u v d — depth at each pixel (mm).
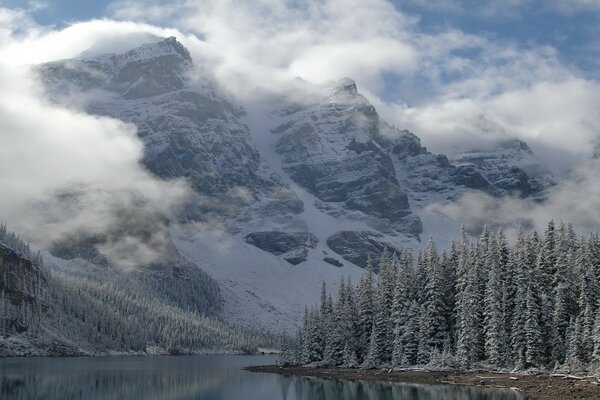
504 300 134000
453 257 157375
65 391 115312
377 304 164125
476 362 134250
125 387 124938
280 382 136375
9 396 106500
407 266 159375
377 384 123562
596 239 134125
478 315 138125
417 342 146500
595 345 112875
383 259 168500
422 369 137875
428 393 103688
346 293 173750
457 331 142375
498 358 130000
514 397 92938
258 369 181125
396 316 151250
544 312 127562
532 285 131000
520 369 124438
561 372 117062
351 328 168000
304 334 191250
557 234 141125
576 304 128750
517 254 138875
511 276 137750
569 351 118938
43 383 127750
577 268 130750
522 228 143250
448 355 136875
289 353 195125
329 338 173250
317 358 182500
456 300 147625
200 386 128500
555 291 130375
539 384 105688
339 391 114062
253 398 107188
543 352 125062
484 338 136500
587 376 109562
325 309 187625
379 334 158000
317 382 134750
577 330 117250
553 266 133500
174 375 158000
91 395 110375
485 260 145250
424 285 155000
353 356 162500
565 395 92125
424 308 148875
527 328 125000
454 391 104812
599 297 125250
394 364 148500
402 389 112062
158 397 109125
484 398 92812
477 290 138750
